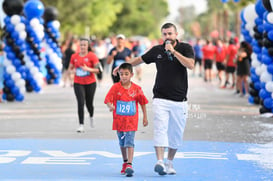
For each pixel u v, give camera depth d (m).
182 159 14.81
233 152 15.87
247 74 34.00
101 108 27.89
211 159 14.82
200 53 58.69
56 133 19.39
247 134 19.28
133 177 12.59
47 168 13.57
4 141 17.64
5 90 31.73
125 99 12.91
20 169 13.43
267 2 22.89
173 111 12.55
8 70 31.69
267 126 21.33
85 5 84.50
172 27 12.58
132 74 13.02
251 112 26.11
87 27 93.88
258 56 27.33
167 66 12.56
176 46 12.57
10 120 23.09
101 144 17.14
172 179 12.40
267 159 14.86
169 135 12.80
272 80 24.20
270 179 12.49
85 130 20.16
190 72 69.25
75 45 47.22
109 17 100.75
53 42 44.56
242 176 12.78
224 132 19.73
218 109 27.31
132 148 12.80
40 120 23.09
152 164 14.21
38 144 17.09
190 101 31.47
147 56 12.82
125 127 12.79
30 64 37.62
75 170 13.36
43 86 43.62
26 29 37.03
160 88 12.55
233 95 36.00
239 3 71.81
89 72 19.77
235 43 43.81
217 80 52.84
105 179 12.35
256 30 26.97
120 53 25.03
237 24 112.56
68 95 35.91
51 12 43.78
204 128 20.75
